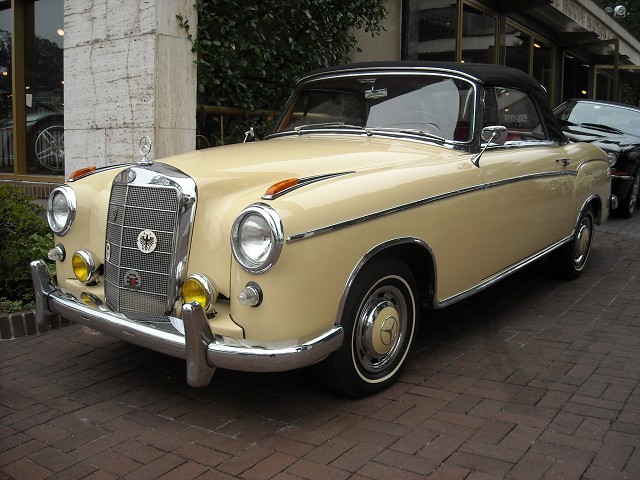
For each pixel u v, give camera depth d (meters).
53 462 2.94
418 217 3.62
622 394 3.56
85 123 6.70
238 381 3.84
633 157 9.30
